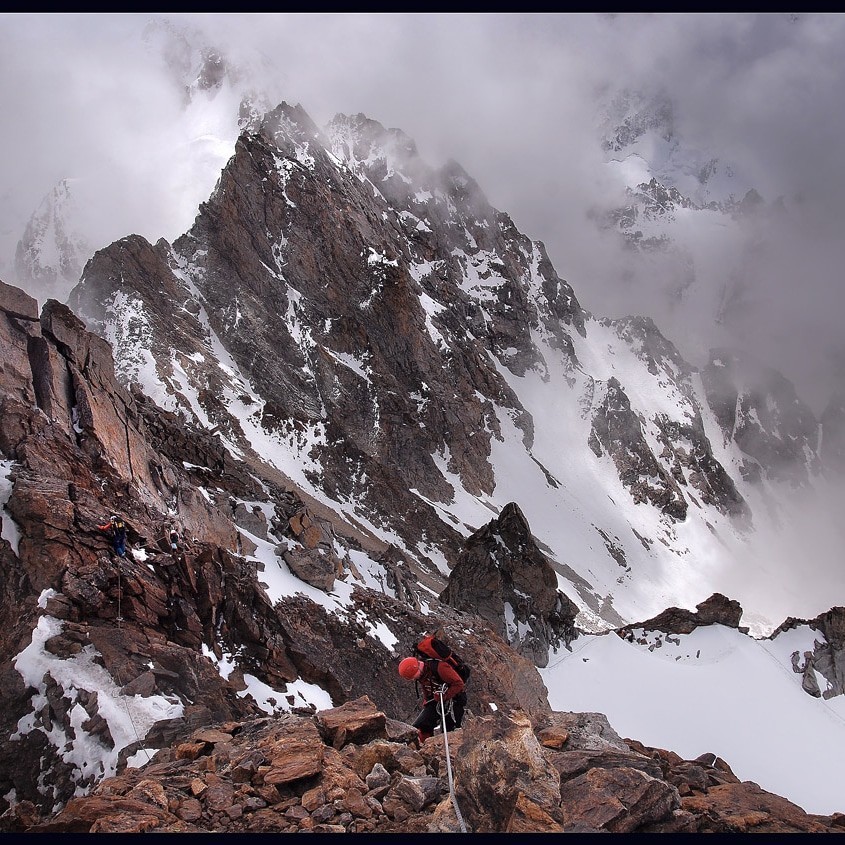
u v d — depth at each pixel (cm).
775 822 991
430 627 4784
